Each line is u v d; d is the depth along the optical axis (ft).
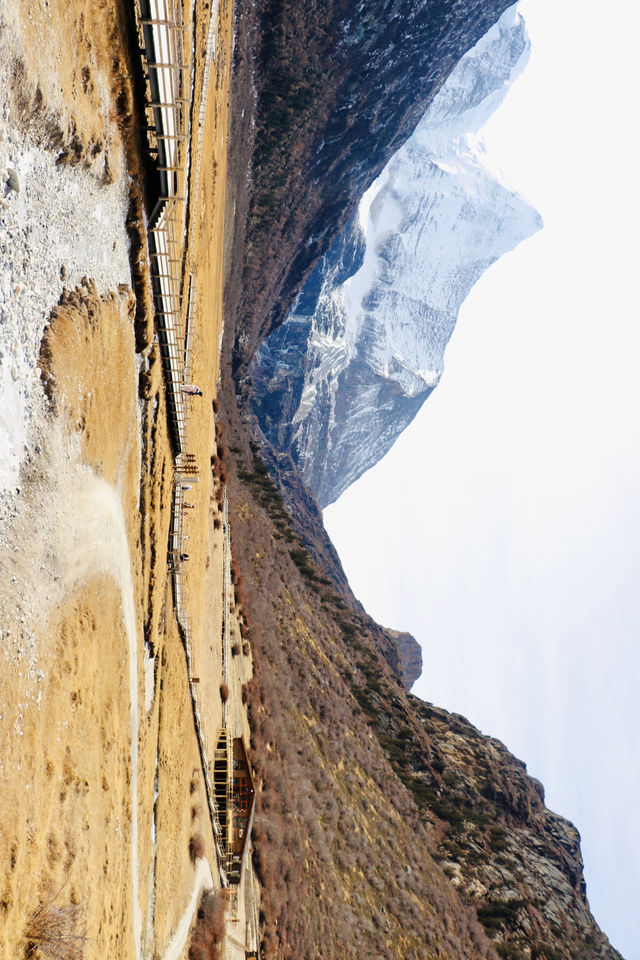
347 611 411.13
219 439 242.99
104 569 60.59
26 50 41.11
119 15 58.08
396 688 353.92
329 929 154.92
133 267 69.77
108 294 61.41
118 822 61.93
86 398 54.70
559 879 277.64
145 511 80.07
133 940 68.69
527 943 227.40
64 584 50.29
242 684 181.78
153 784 81.87
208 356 197.98
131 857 68.08
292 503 618.03
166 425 95.76
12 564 41.32
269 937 126.41
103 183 58.59
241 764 137.39
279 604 274.36
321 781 202.39
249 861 134.41
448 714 388.37
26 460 43.88
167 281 81.87
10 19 38.91
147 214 72.84
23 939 39.06
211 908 103.71
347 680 308.81
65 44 47.55
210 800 120.26
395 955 171.42
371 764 257.34
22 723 41.29
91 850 52.75
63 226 50.49
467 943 210.59
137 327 73.15
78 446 53.26
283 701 211.00
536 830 313.94
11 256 41.32
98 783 55.98
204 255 164.35
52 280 48.60
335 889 172.14
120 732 64.90
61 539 49.83
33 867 41.39
